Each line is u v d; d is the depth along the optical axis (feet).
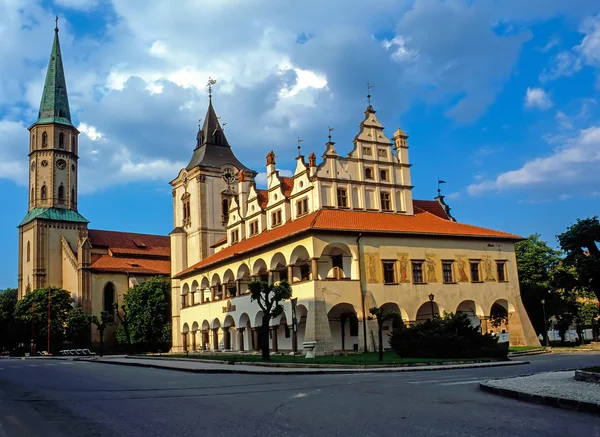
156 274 354.54
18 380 101.04
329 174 192.34
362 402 58.59
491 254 199.31
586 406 51.37
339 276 175.32
